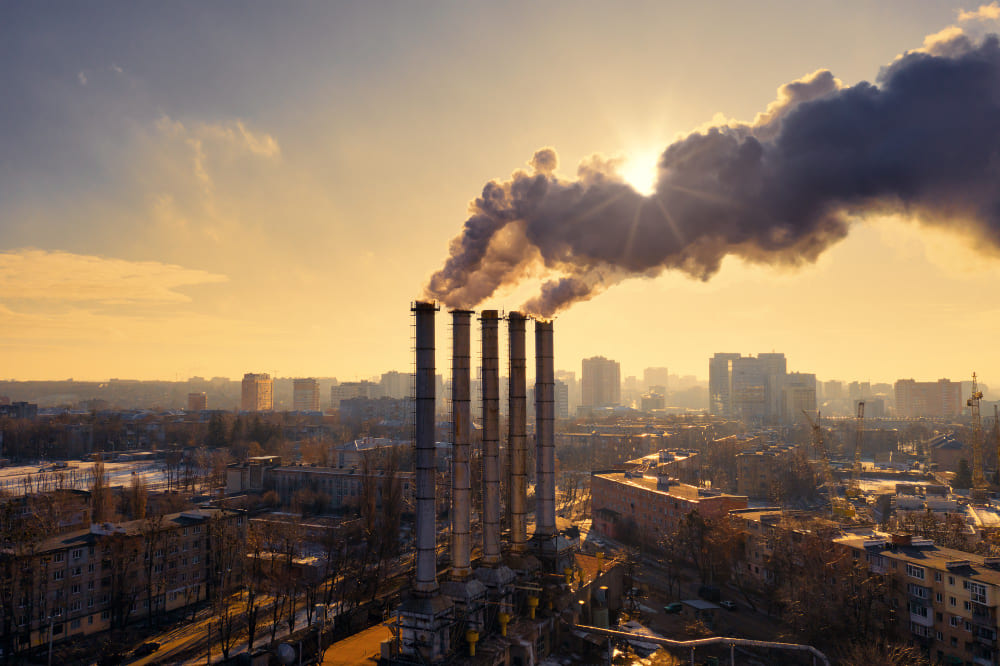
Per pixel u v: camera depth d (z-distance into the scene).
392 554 118.56
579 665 74.12
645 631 89.44
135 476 147.75
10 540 85.62
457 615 66.12
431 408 66.56
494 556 76.56
